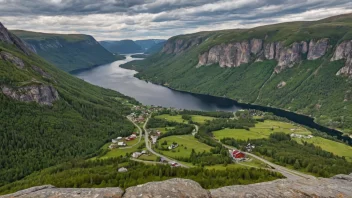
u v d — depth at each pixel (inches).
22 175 6417.3
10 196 1317.7
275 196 1316.4
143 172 4840.1
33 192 1306.6
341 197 1353.3
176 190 1282.0
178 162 6815.9
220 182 4082.2
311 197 1337.4
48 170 6338.6
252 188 1392.7
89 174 4938.5
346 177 1800.0
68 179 4692.4
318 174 6023.6
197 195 1269.7
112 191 1272.1
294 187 1425.9
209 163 6609.3
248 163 6914.4
